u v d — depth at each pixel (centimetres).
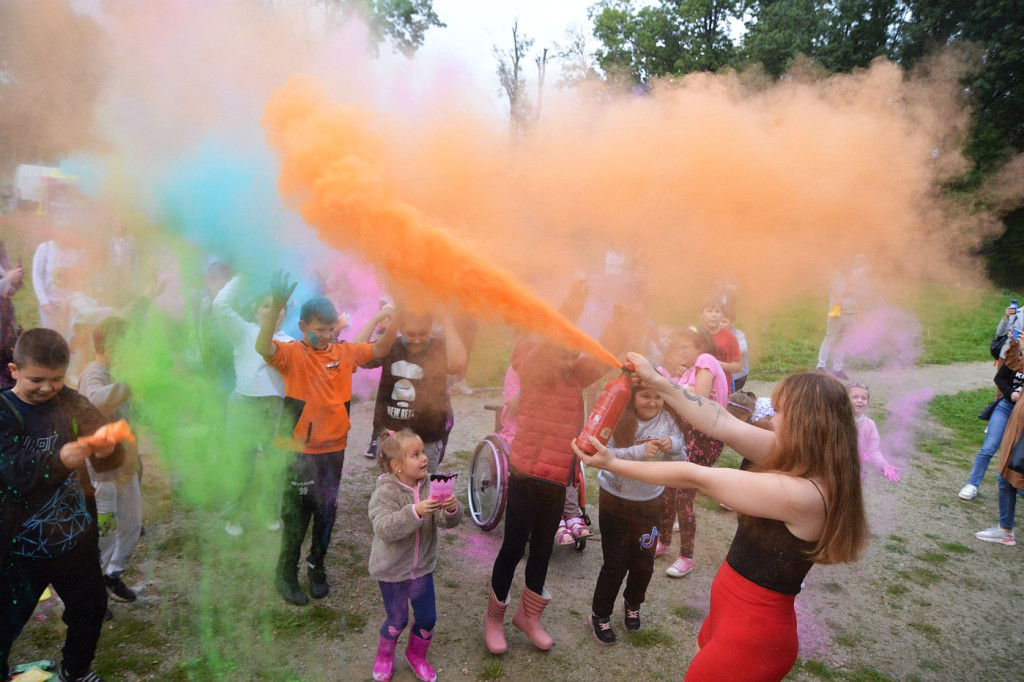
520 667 284
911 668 308
